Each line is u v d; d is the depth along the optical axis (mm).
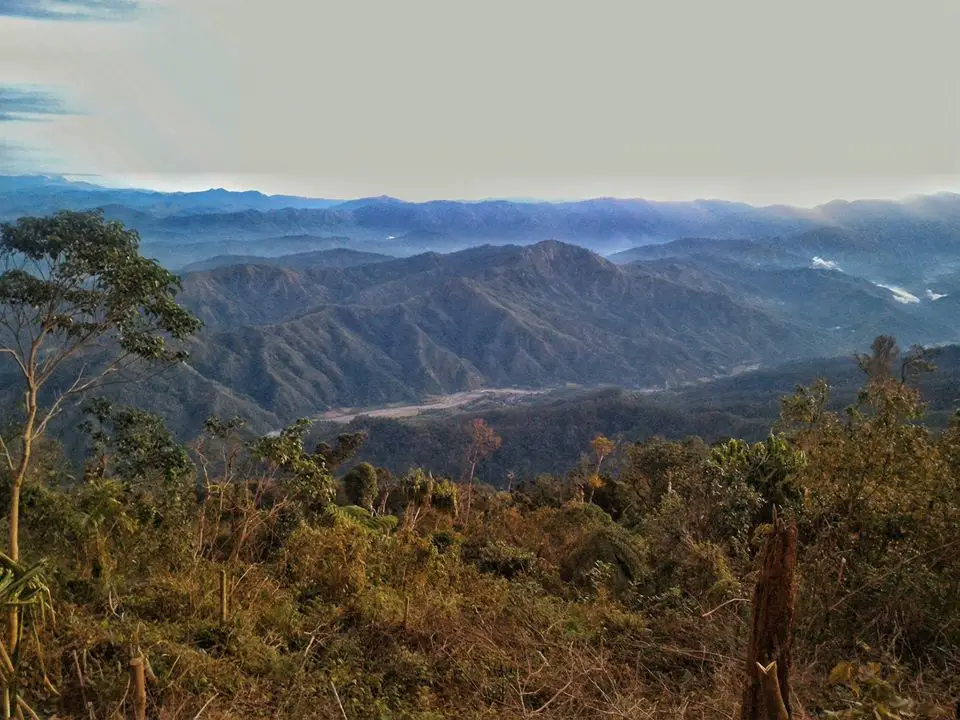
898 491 5352
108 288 5391
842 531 5535
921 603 4988
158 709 4094
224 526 8281
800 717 3754
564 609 6719
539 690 4746
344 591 6422
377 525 10773
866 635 4910
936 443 5754
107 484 6641
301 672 4812
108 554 6156
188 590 5949
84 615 5207
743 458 9023
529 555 9016
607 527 9086
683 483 9234
